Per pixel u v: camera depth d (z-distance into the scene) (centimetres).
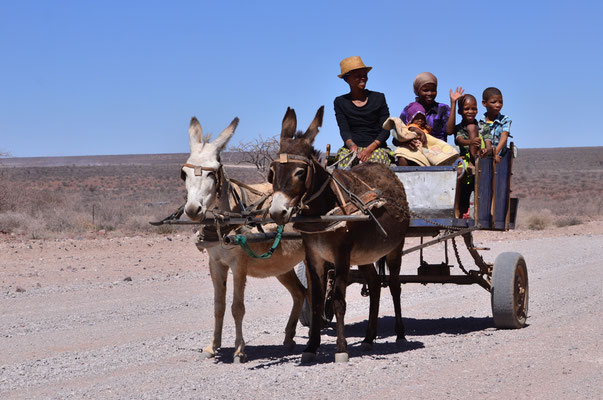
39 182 10881
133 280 1736
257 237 838
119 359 918
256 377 781
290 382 746
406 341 991
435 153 1062
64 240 2602
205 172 832
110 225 3134
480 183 1084
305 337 1102
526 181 10619
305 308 1137
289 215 780
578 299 1335
